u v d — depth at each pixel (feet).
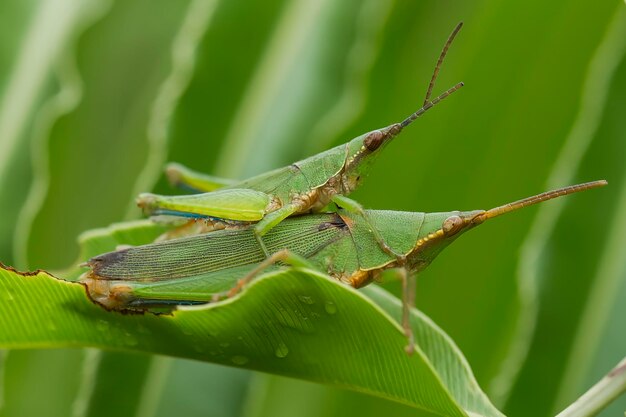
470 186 0.77
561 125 0.77
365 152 0.69
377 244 0.65
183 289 0.64
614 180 0.78
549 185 0.77
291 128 0.79
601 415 0.78
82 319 0.61
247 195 0.67
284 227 0.66
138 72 0.88
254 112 0.78
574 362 0.78
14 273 0.59
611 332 0.78
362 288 0.66
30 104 0.81
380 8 0.77
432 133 0.77
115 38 0.86
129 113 0.86
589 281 0.78
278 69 0.79
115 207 0.85
